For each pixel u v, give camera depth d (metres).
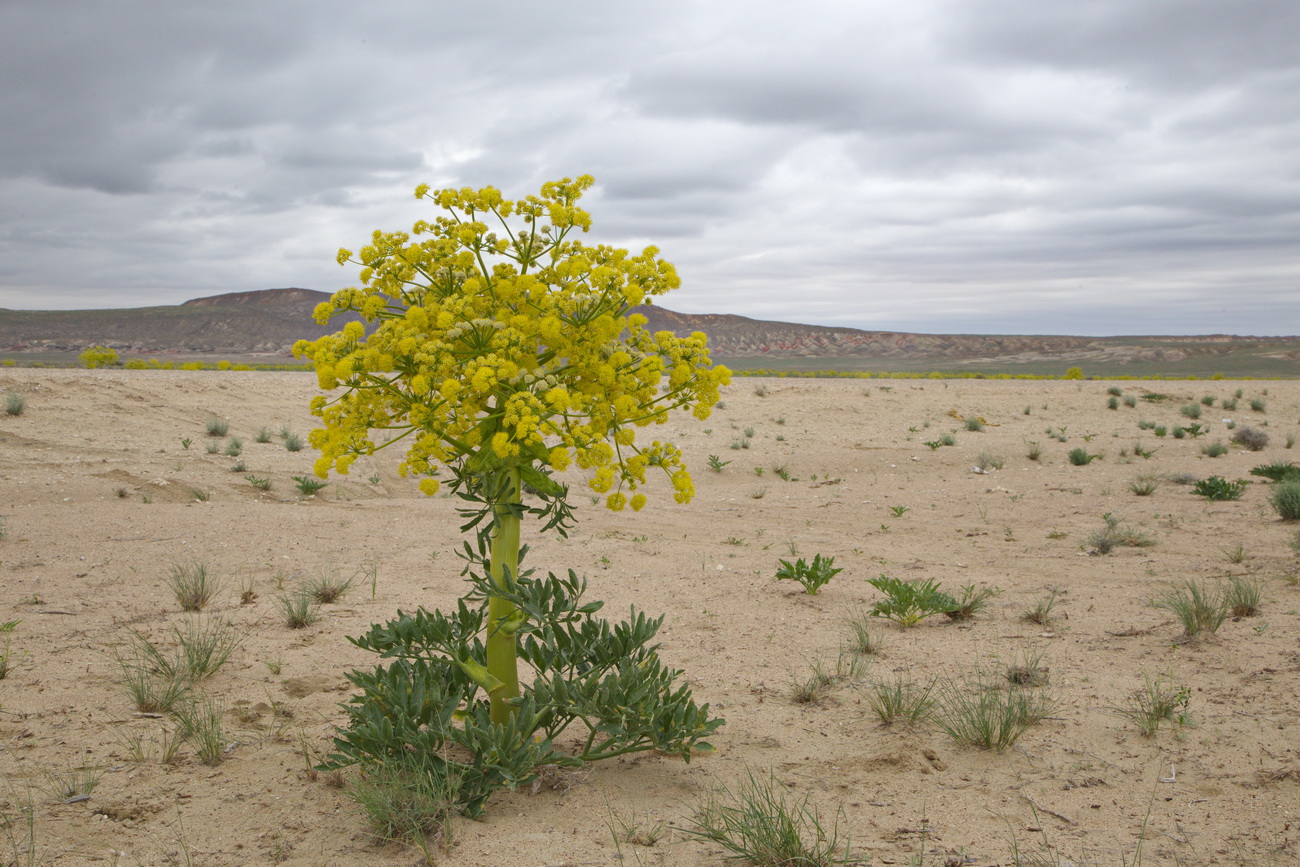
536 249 3.53
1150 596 7.11
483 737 3.45
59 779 3.72
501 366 3.18
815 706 4.80
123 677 5.08
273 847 3.18
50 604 6.64
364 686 3.64
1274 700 4.59
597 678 3.70
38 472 12.83
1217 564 8.30
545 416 3.23
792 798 3.61
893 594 6.60
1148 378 57.66
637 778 3.83
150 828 3.32
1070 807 3.48
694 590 7.67
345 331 3.27
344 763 3.49
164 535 9.43
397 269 3.38
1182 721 4.29
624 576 8.22
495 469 3.57
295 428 20.08
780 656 5.75
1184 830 3.25
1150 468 17.52
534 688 3.66
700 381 3.53
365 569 8.25
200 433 18.31
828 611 6.96
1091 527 11.05
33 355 187.75
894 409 27.73
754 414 26.50
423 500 13.37
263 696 4.88
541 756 3.50
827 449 20.52
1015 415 27.77
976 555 9.42
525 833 3.29
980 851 3.12
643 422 3.62
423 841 3.12
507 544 3.70
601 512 12.72
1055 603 7.04
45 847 3.12
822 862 3.01
